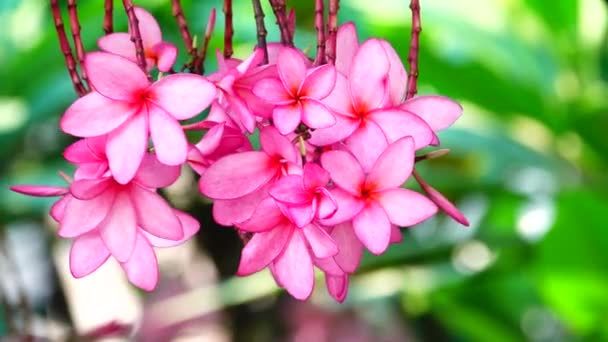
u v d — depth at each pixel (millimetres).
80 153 749
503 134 1332
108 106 729
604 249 1210
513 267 1343
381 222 736
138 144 726
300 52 729
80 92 770
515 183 1349
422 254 1322
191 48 778
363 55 744
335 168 730
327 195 718
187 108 725
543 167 1312
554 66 1348
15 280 1175
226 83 735
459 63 1312
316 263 760
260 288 1376
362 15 1346
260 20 760
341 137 739
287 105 729
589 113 1274
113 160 726
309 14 1319
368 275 1356
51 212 769
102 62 725
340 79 744
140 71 727
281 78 726
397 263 1317
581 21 1344
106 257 767
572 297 1269
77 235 744
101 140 744
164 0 1294
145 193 748
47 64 1396
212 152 747
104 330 1144
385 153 732
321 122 723
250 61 734
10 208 1367
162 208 748
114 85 727
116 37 792
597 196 1187
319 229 733
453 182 1333
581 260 1226
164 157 722
